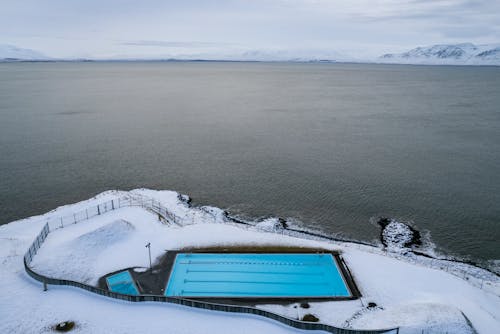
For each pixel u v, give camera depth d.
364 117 131.12
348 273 41.75
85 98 175.88
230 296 37.78
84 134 104.44
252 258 44.41
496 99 180.75
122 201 59.78
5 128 109.69
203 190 67.62
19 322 32.78
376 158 84.50
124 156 85.88
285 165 79.81
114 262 43.06
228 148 92.19
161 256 44.50
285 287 39.31
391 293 38.59
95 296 36.66
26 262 40.81
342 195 65.25
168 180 72.12
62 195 65.31
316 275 41.44
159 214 55.44
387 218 57.56
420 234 53.34
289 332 32.47
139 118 127.81
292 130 110.50
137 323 33.06
